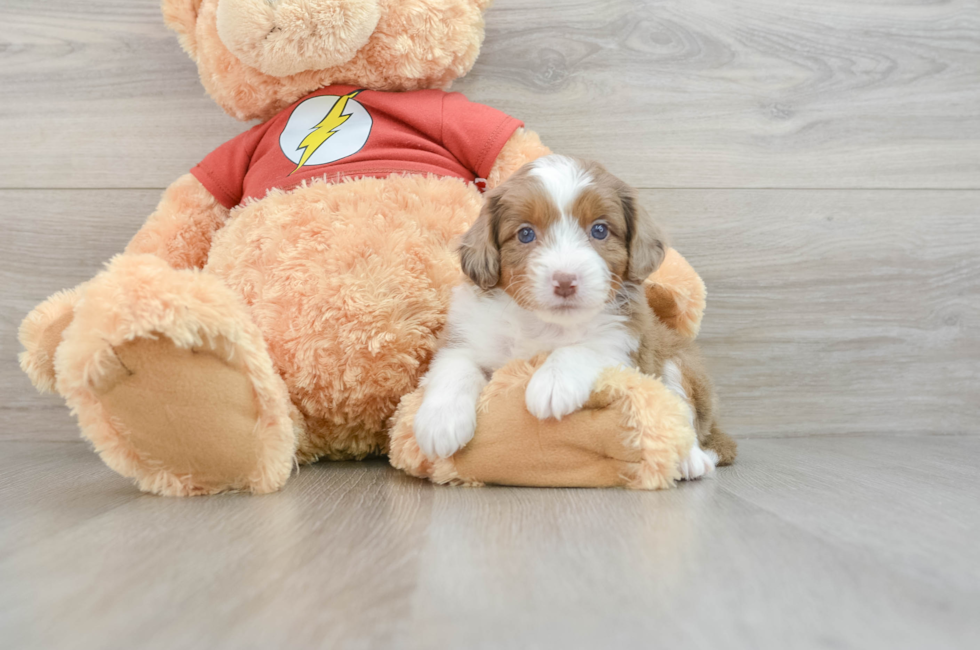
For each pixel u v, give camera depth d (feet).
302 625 2.67
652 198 8.79
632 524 4.25
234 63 7.23
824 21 8.77
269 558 3.54
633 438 5.37
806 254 8.89
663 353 6.81
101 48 8.50
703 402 6.93
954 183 8.93
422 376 6.33
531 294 5.66
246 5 6.48
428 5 7.10
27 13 8.42
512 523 4.29
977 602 2.95
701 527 4.18
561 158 6.32
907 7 8.80
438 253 6.57
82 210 8.59
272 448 5.44
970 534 4.07
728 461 6.89
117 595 3.00
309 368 6.27
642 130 8.73
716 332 8.88
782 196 8.85
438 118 7.35
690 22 8.68
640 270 6.09
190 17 7.47
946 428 8.98
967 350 9.01
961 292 8.98
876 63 8.82
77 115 8.55
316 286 6.22
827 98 8.82
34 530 4.18
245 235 6.74
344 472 6.38
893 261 8.93
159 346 5.03
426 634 2.59
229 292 5.39
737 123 8.78
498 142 7.35
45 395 8.54
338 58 6.98
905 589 3.10
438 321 6.50
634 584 3.14
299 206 6.59
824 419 8.97
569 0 8.61
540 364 5.72
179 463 5.24
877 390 8.98
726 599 2.96
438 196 6.81
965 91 8.89
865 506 4.85
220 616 2.76
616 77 8.69
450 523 4.29
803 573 3.30
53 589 3.08
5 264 8.56
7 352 8.55
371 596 2.98
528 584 3.13
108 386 5.02
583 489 5.48
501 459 5.52
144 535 4.03
